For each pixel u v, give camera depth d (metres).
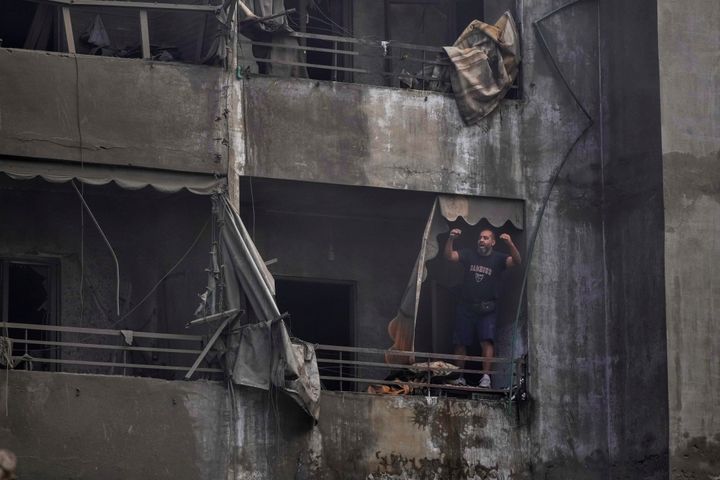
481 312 52.16
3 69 48.34
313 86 51.12
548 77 53.28
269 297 47.97
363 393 49.75
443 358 50.50
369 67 55.44
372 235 54.88
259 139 50.31
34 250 52.06
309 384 48.16
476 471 50.34
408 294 51.25
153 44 51.75
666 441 49.84
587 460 51.38
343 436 49.16
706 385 50.38
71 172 48.34
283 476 48.19
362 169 51.06
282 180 50.44
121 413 47.06
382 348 54.31
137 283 52.53
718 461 50.06
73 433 46.56
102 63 49.19
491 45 52.84
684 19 52.16
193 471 47.34
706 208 51.31
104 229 52.59
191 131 49.50
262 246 53.72
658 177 51.28
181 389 47.72
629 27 52.78
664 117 51.44
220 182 49.41
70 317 52.06
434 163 51.72
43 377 46.66
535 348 51.62
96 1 49.59
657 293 50.81
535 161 52.66
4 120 48.09
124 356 47.91
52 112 48.50
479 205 52.03
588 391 51.75
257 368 47.91
